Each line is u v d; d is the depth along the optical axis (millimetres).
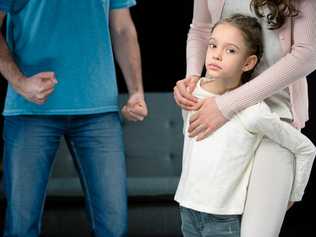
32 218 3104
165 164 5227
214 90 2520
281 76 2340
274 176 2438
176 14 5906
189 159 2527
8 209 3115
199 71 2701
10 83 2977
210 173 2445
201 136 2445
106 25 3127
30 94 2910
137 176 5090
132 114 3271
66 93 3057
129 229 4523
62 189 4547
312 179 4906
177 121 5367
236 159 2430
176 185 4598
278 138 2408
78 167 3215
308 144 2432
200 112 2418
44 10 3021
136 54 3328
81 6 3055
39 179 3096
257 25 2439
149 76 6051
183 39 5961
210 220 2488
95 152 3135
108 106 3123
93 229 3234
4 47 3037
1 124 5473
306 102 2572
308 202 4922
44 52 3045
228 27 2428
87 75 3078
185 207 2543
